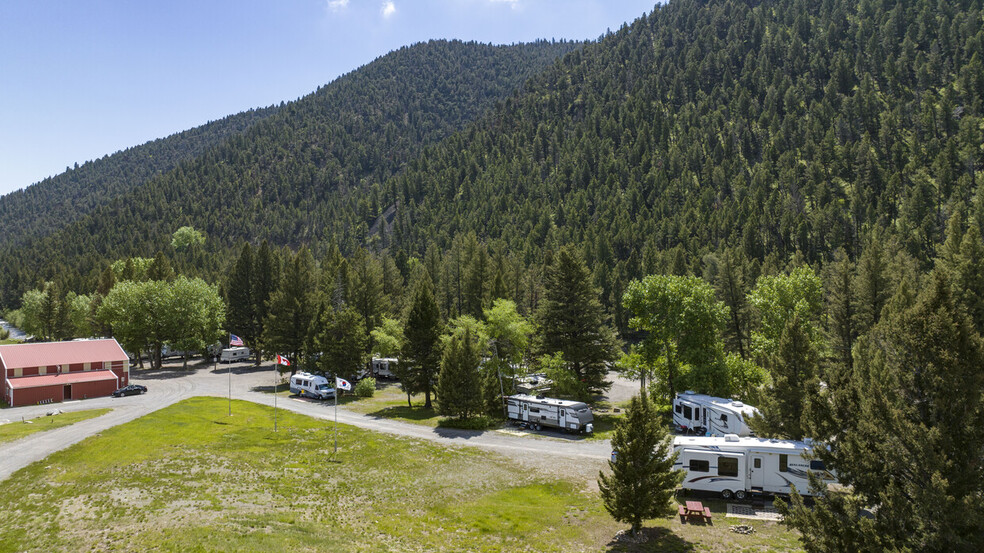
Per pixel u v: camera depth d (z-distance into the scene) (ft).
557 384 192.75
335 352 239.09
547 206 626.23
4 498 102.68
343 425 177.88
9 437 149.69
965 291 155.22
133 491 107.24
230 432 164.04
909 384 63.46
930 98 576.20
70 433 155.33
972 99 556.51
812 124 609.83
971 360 59.36
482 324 210.59
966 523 54.54
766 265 355.77
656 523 95.20
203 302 338.75
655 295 182.91
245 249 352.28
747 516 97.66
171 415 184.14
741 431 131.13
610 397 238.27
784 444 107.55
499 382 195.00
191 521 91.35
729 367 173.78
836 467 72.64
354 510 103.24
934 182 459.32
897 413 61.62
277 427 173.37
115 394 231.91
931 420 61.93
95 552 78.69
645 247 462.60
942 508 55.31
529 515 100.12
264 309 349.41
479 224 650.84
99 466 123.85
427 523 97.04
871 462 64.95
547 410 167.53
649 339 185.88
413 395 239.30
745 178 595.88
